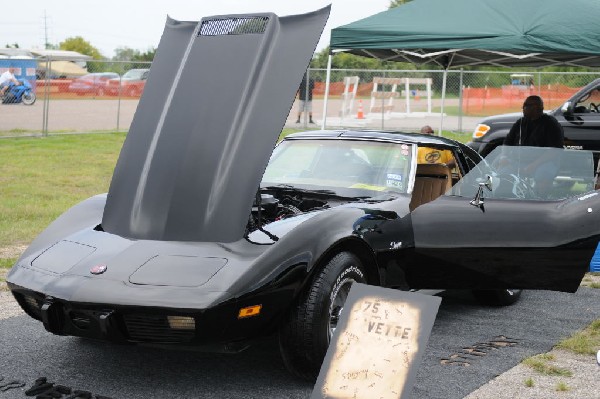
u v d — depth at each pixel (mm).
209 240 4367
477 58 10320
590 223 4945
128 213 4652
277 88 4605
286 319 4191
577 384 4395
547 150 5258
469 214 5062
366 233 4566
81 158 16141
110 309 3898
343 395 3117
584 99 11602
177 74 4980
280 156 5816
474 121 23453
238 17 4973
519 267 5117
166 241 4422
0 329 5273
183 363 4672
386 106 24625
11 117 23969
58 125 22562
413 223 5020
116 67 61500
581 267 5020
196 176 4543
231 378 4426
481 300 6230
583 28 7711
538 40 7719
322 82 29781
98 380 4352
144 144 4871
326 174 5531
